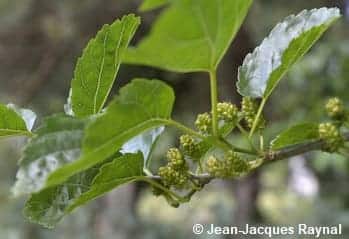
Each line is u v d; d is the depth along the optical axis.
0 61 2.17
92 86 0.41
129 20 0.40
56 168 0.34
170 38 0.30
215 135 0.39
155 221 2.41
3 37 2.16
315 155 1.69
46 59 2.16
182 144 0.41
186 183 0.41
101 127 0.34
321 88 1.59
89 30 2.11
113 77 0.41
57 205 0.41
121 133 0.35
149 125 0.36
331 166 1.66
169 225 2.41
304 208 2.27
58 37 2.14
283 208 2.37
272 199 2.43
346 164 1.61
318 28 0.40
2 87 2.19
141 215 2.50
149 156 0.44
